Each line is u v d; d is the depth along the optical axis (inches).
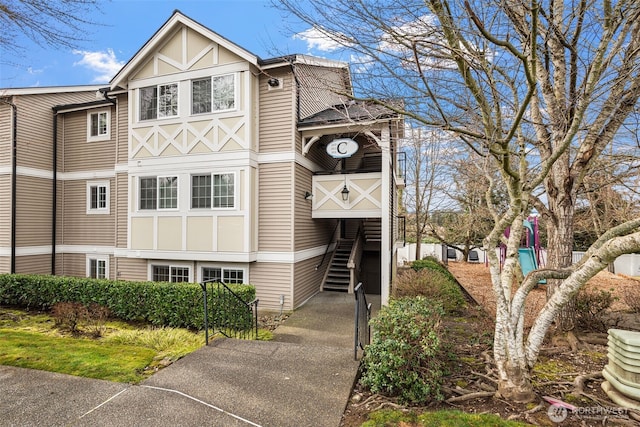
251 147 350.0
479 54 138.1
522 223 151.6
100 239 457.4
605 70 156.7
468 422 114.6
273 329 283.3
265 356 180.4
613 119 180.2
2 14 163.9
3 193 426.0
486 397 136.1
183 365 169.0
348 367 165.9
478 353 187.2
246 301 277.1
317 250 426.6
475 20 112.3
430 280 322.0
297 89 353.4
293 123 352.8
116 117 424.2
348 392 142.0
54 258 463.2
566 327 212.1
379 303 370.0
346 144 358.3
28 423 120.3
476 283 498.6
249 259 343.6
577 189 213.2
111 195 452.4
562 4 164.7
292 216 350.6
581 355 187.5
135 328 271.6
